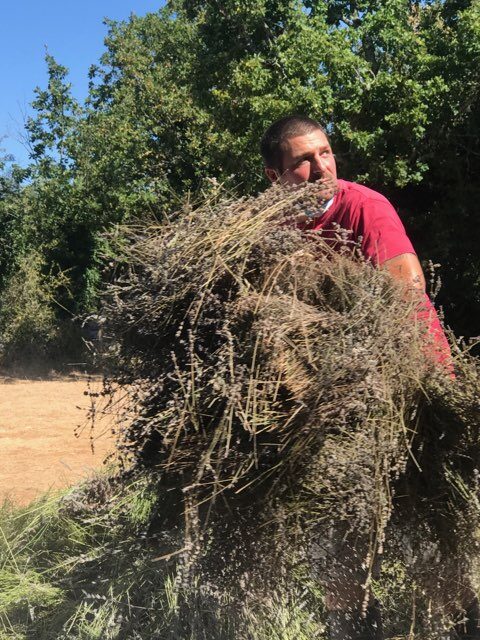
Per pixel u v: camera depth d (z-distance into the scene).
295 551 1.93
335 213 2.35
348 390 1.79
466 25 13.80
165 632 2.87
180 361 1.94
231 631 2.58
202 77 16.98
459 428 1.94
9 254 22.77
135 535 2.43
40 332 20.77
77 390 14.53
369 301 1.92
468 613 2.19
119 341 2.06
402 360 1.90
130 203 18.12
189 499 1.86
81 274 23.02
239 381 1.81
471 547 1.97
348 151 14.09
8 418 10.35
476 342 2.00
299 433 1.80
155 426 1.92
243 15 15.83
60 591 3.36
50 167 24.25
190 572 2.05
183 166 18.03
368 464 1.81
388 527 2.01
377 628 2.16
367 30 14.23
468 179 15.09
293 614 2.47
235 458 1.83
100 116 23.83
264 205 2.10
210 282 1.93
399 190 15.40
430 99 13.99
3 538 3.92
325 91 13.55
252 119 14.12
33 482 6.33
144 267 2.06
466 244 14.95
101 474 4.01
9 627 3.23
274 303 1.88
